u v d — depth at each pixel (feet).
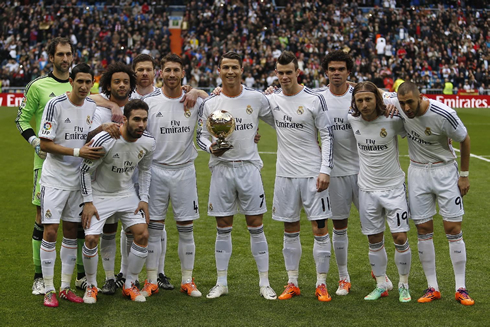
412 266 18.78
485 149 44.42
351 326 13.75
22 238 21.91
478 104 77.20
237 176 15.98
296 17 90.02
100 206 15.29
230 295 16.17
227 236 16.31
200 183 32.01
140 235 15.44
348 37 87.71
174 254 20.13
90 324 13.87
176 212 16.26
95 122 15.67
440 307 15.03
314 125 15.90
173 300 15.71
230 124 15.08
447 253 19.92
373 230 15.84
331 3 95.35
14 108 67.92
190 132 16.19
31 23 86.69
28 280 17.16
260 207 16.17
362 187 15.85
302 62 79.66
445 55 85.92
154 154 16.15
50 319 14.15
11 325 13.74
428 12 95.30
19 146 44.39
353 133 16.31
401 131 15.60
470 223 23.93
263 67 78.64
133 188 15.94
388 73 78.84
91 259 15.23
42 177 15.33
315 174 15.88
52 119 14.90
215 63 80.59
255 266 18.85
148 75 16.79
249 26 86.74
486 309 14.83
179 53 90.68
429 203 15.60
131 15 89.97
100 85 16.39
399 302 15.49
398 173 15.70
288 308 15.08
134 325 13.82
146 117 14.75
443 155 15.43
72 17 87.66
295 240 16.21
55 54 16.43
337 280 17.54
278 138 16.29
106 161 15.06
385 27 89.30
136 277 16.02
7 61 81.51
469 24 94.27
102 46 81.76
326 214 15.89
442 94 77.71
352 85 16.90
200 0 93.20
